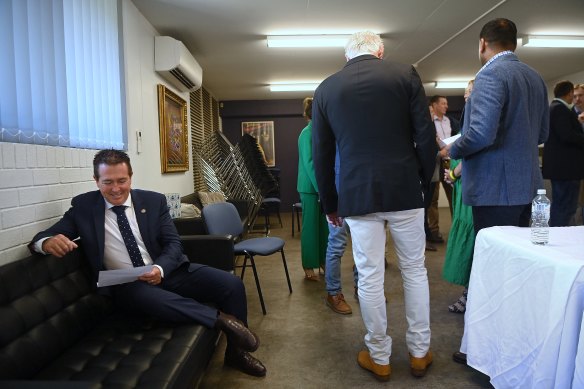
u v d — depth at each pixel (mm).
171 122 3805
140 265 1663
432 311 2348
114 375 1123
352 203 1490
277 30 3578
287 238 4965
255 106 7418
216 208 2701
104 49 2371
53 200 1696
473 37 3945
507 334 1242
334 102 1503
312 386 1624
